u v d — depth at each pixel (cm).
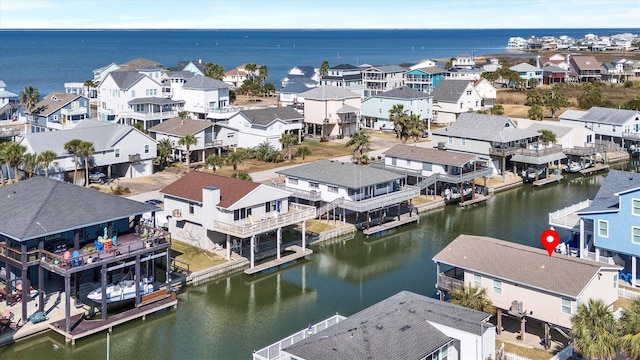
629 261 5325
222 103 13000
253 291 5406
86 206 4909
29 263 4459
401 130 11706
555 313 4059
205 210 5797
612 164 10412
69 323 4350
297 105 13650
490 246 4619
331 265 6025
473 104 13750
